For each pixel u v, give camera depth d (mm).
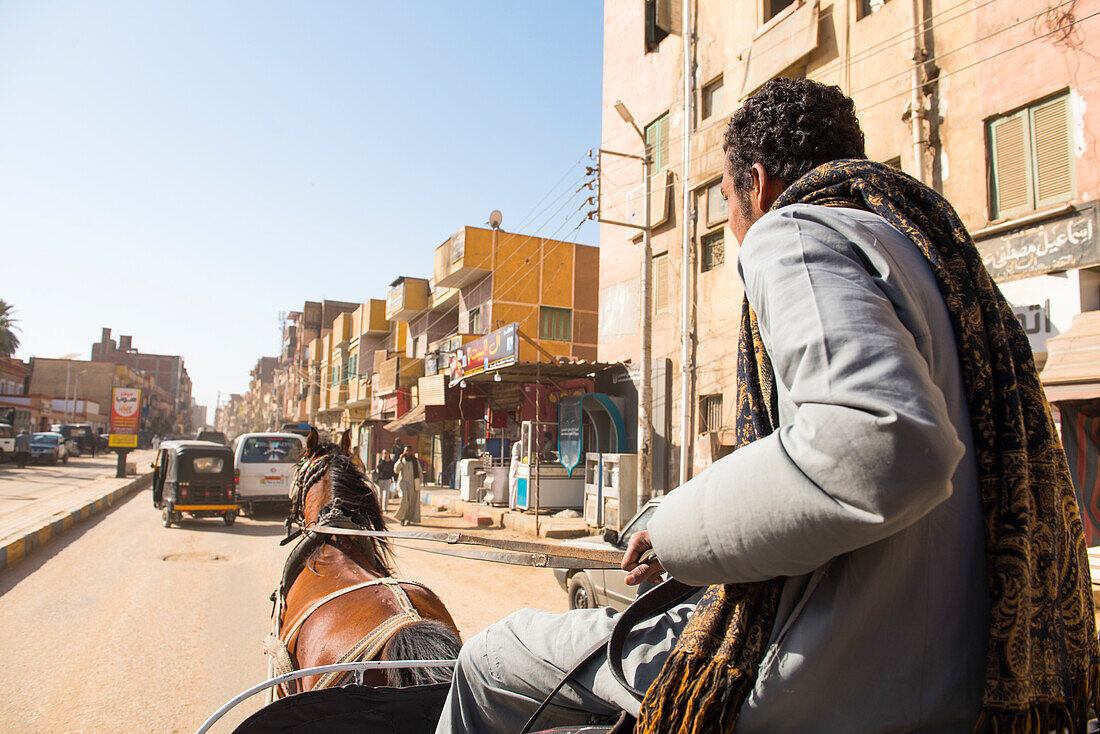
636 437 15609
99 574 9820
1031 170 8320
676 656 984
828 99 1168
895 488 701
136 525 15250
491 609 8070
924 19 9648
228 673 5801
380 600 2795
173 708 5027
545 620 1372
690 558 884
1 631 6934
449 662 2104
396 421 28734
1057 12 8094
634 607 1178
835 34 11070
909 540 844
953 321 910
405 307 32531
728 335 13203
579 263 26406
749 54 12805
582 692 1191
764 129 1166
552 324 25719
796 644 882
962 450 742
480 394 23000
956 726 834
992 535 849
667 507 951
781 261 913
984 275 964
